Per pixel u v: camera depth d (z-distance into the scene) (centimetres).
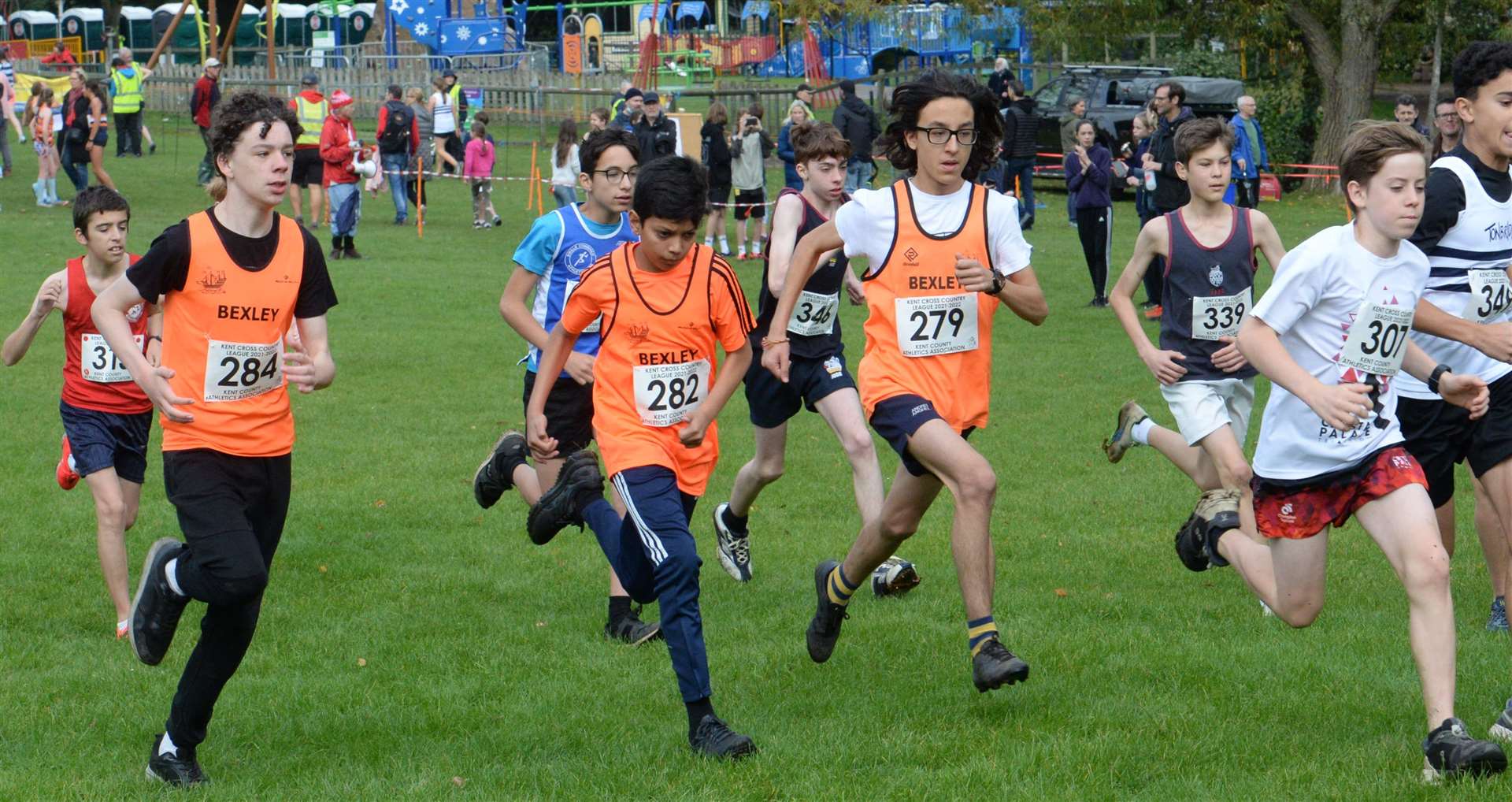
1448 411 704
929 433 637
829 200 880
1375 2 3353
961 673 720
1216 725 639
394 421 1373
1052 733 634
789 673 725
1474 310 702
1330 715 650
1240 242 834
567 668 741
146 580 588
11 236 2542
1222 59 4097
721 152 2539
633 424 648
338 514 1058
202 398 580
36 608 847
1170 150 2014
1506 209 699
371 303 2041
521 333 818
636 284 641
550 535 690
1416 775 571
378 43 5594
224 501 577
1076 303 2084
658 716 670
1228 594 853
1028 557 945
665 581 616
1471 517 1039
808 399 888
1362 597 841
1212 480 866
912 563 942
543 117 4334
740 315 655
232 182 578
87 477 796
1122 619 809
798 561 948
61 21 6769
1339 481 588
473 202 2906
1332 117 3438
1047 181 3731
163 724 666
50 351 1702
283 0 7275
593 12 6488
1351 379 584
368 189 3388
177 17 5109
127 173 3478
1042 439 1291
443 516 1058
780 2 4469
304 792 584
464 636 796
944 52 5044
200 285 576
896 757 612
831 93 4584
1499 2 3409
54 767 612
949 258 652
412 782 592
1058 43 3597
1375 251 575
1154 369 834
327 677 730
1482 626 779
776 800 569
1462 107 700
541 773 601
